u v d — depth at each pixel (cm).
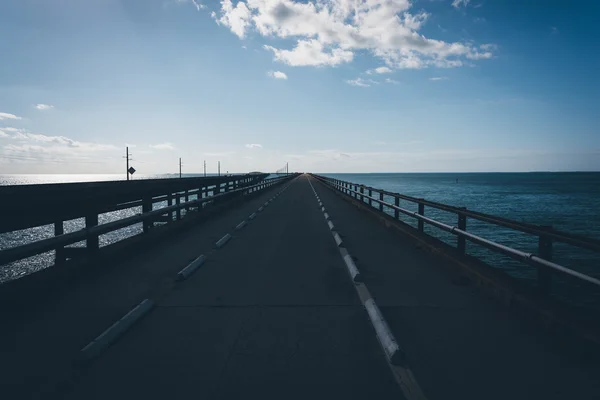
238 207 2184
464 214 738
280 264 801
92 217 770
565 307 457
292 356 390
